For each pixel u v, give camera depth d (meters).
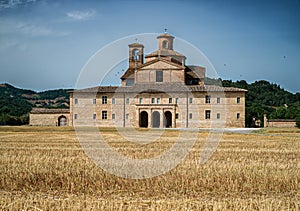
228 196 14.63
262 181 16.62
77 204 13.02
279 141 40.12
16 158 23.05
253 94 166.25
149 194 14.95
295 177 17.22
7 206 12.73
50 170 18.56
